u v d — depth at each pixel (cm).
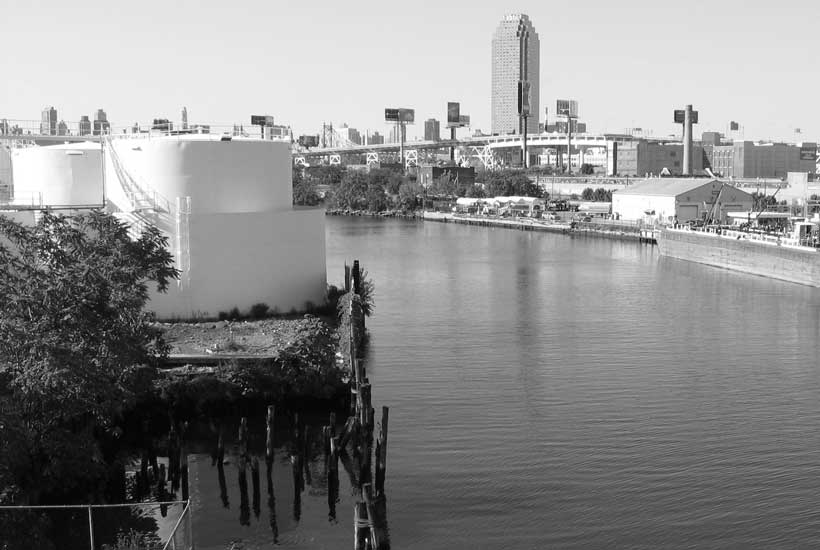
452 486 5325
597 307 11006
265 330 7769
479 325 9819
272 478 5450
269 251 8562
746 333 9381
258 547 4638
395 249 18112
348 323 7738
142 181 8375
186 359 6638
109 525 4672
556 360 8188
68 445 4609
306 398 6397
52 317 4722
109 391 4759
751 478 5406
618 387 7269
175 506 4966
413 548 4622
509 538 4716
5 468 4181
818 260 12719
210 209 8531
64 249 5191
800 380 7481
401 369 7875
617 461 5675
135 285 5200
